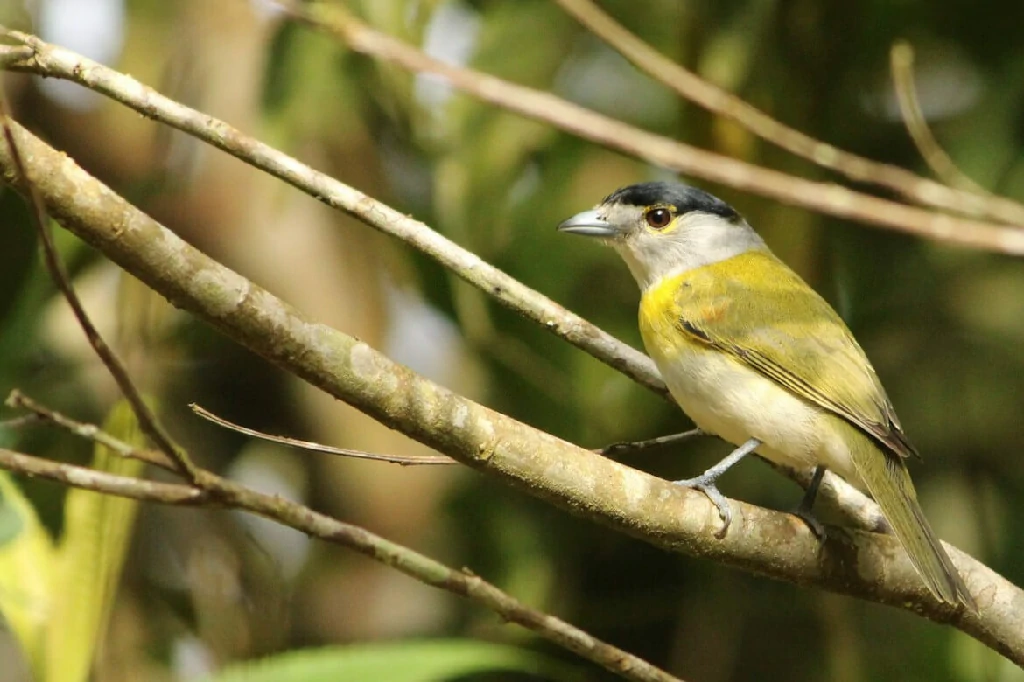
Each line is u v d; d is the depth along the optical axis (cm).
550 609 1059
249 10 1079
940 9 1076
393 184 1120
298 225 1123
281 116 1009
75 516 656
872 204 854
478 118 1009
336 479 1162
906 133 1107
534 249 1048
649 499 663
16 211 937
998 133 1069
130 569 1051
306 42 1002
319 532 593
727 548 686
